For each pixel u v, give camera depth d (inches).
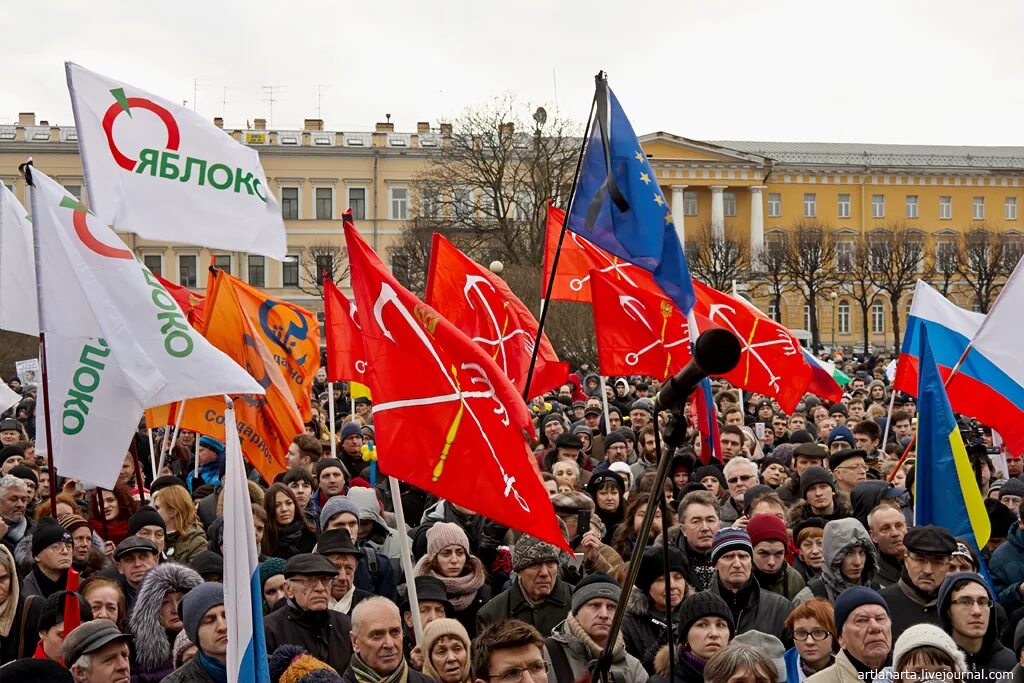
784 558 304.2
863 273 2751.0
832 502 360.8
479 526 344.5
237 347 408.8
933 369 316.8
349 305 359.3
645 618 276.8
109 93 314.7
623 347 411.5
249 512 201.0
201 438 475.5
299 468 370.9
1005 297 373.4
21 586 289.7
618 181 314.5
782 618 277.6
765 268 3006.9
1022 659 236.4
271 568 291.0
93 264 270.2
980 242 2832.2
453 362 244.8
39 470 436.5
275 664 207.9
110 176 312.5
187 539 346.6
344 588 289.9
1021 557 317.7
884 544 301.0
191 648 249.6
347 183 2918.3
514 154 2203.5
